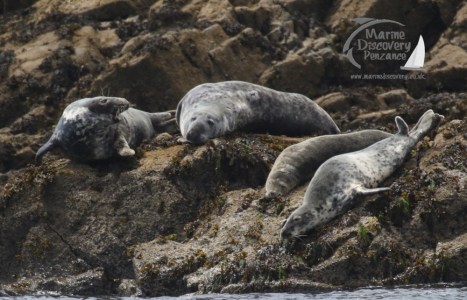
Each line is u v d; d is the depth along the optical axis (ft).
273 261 206.08
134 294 214.28
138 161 239.71
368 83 310.45
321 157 231.91
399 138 226.58
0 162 280.10
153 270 213.05
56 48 308.40
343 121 280.10
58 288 222.48
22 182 236.02
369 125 275.59
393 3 315.99
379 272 202.39
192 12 313.94
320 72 304.91
